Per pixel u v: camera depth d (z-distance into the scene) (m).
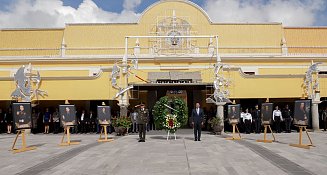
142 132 17.72
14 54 31.19
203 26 32.03
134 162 10.65
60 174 9.09
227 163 10.34
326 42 33.19
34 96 23.22
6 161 11.45
